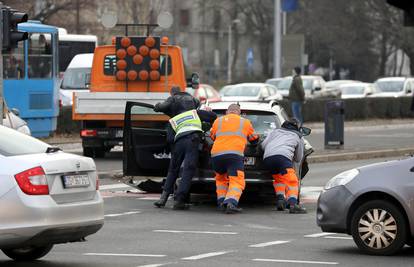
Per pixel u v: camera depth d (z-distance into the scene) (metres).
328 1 187.75
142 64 56.22
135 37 56.19
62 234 23.17
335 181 26.73
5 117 42.72
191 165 36.16
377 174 26.05
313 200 39.88
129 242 28.58
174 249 27.22
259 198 40.56
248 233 30.58
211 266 24.34
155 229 31.44
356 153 60.28
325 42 190.88
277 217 34.62
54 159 23.41
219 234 30.33
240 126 35.44
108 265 24.59
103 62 57.12
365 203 26.08
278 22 110.00
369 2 179.75
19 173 22.73
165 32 172.75
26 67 62.88
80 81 80.56
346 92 116.00
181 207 36.59
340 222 26.38
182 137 36.22
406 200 25.56
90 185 24.28
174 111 36.84
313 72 191.62
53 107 65.12
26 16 39.62
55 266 24.62
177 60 56.62
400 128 93.69
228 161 35.19
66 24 118.31
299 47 121.75
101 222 24.38
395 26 178.38
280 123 37.78
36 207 22.61
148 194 41.97
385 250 25.88
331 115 63.28
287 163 35.59
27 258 25.45
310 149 39.69
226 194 36.03
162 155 38.88
